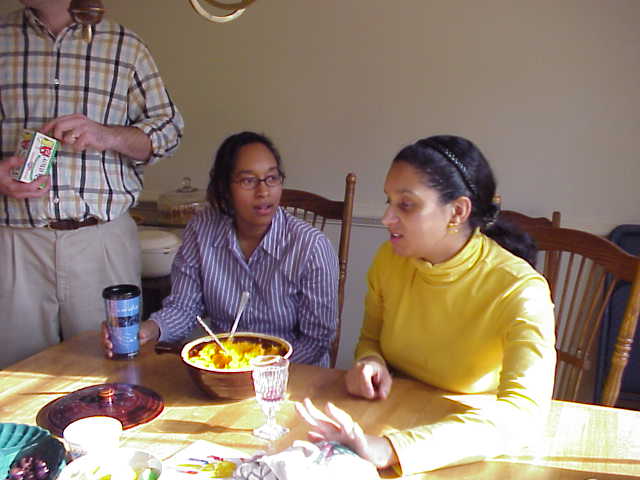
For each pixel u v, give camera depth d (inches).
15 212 77.5
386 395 50.0
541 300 49.3
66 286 81.0
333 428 41.3
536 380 44.9
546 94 99.3
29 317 82.2
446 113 104.7
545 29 97.3
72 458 40.1
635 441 44.1
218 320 70.5
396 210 49.9
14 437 42.4
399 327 56.1
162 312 66.6
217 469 39.5
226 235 68.1
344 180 112.2
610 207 99.6
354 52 107.0
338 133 110.9
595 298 62.5
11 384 52.2
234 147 66.1
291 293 67.4
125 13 119.0
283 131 114.0
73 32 77.4
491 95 101.8
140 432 44.3
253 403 48.5
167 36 117.3
